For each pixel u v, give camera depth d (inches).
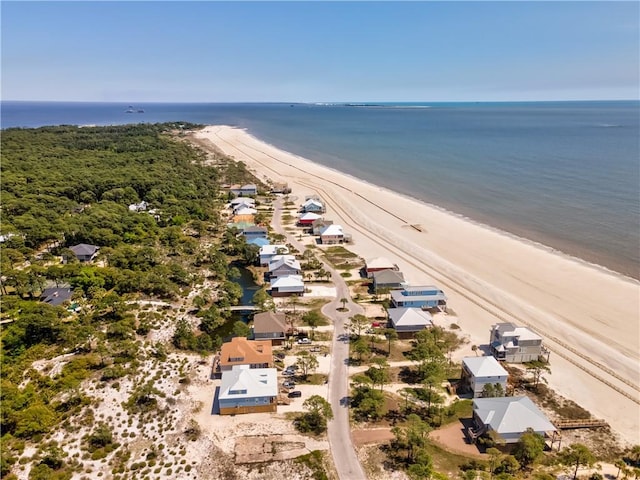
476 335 3006.9
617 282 3710.6
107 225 4537.4
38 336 2748.5
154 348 2748.5
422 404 2346.2
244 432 2144.4
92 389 2358.5
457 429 2177.7
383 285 3582.7
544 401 2391.7
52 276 3474.4
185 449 2037.4
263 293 3336.6
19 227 4367.6
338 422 2212.1
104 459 1964.8
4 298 3112.7
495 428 2057.1
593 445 2094.0
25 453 1975.9
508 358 2731.3
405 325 2970.0
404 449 2046.0
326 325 3090.6
